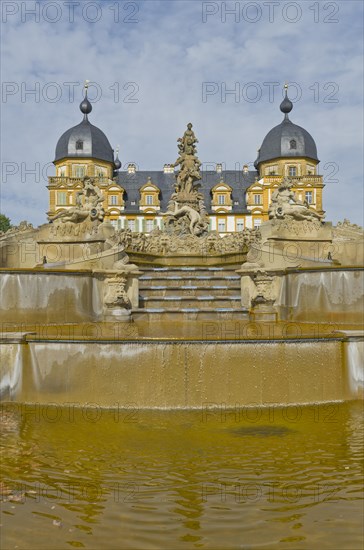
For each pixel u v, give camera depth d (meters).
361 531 4.48
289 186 17.55
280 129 91.38
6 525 4.57
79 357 8.98
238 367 8.88
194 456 6.34
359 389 9.41
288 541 4.31
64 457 6.32
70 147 88.94
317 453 6.45
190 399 8.80
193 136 25.28
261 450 6.57
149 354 8.84
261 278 14.91
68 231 16.47
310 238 17.33
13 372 9.20
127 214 89.12
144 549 4.19
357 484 5.47
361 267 13.52
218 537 4.38
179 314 14.34
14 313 13.26
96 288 14.30
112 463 6.12
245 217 90.44
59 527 4.54
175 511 4.86
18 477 5.69
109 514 4.80
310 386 9.10
